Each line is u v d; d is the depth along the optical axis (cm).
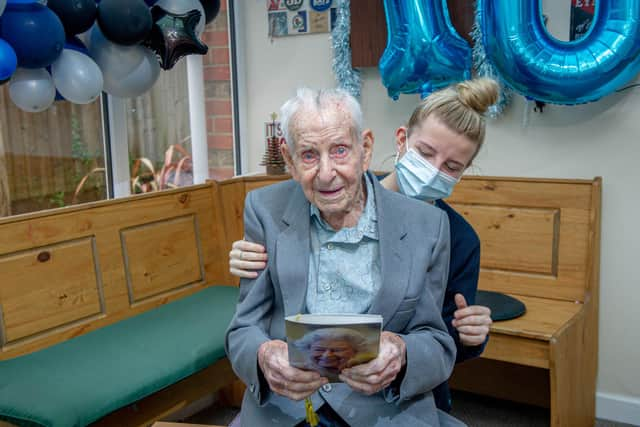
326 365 114
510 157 294
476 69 287
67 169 283
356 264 132
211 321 247
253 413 138
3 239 216
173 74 329
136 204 266
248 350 128
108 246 253
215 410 317
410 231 133
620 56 234
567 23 269
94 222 248
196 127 345
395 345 121
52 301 231
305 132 120
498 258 290
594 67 235
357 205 133
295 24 337
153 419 221
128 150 305
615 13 234
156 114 320
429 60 268
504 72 254
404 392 126
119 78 219
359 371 115
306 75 341
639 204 270
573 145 279
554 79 242
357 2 308
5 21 180
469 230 158
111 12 201
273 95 352
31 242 225
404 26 270
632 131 268
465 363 314
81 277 242
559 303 275
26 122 265
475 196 292
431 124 157
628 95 266
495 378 309
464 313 146
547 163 286
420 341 128
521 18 242
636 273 275
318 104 121
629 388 283
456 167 160
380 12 302
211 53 347
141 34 209
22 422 179
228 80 355
